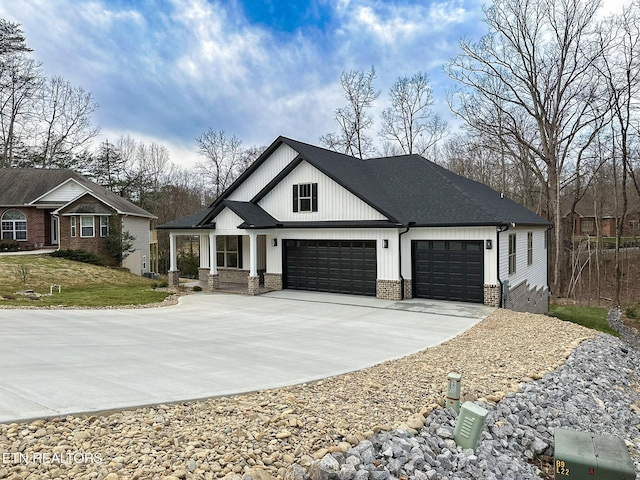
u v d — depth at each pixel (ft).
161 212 150.92
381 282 51.47
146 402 16.98
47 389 18.01
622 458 14.64
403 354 27.89
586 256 121.80
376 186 59.77
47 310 42.09
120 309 44.93
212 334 32.86
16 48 116.67
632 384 29.17
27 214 90.22
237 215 57.31
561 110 89.20
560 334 35.70
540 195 104.99
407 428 16.22
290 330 35.19
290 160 61.82
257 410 16.92
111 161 138.51
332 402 18.33
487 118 92.79
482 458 15.83
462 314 42.57
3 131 119.75
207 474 11.96
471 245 48.03
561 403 22.33
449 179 57.52
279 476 12.28
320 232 56.24
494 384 22.62
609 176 108.58
